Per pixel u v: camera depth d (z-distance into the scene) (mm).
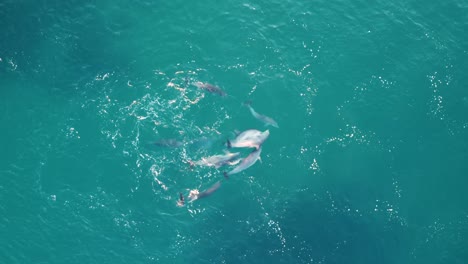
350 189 35781
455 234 34562
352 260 32844
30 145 35312
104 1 43500
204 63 40156
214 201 34188
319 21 43375
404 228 34594
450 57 42250
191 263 31891
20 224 32094
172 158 35281
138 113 37156
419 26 43938
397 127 38594
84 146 35594
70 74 38906
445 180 36688
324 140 37562
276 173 35812
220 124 37125
